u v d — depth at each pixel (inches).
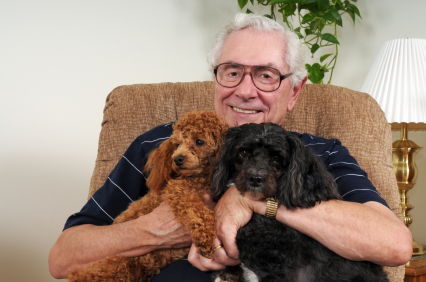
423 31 152.9
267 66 80.0
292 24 164.9
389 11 159.9
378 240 55.4
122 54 140.2
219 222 60.1
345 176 70.9
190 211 59.1
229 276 64.4
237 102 82.1
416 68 112.7
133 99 101.7
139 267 66.8
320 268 58.3
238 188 61.5
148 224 63.8
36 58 126.5
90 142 136.0
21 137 124.2
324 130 101.9
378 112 103.0
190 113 69.9
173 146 68.2
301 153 61.9
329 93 105.1
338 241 56.4
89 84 135.1
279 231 59.6
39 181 127.0
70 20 131.4
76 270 62.6
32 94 126.0
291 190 59.2
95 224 73.3
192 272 65.8
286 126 102.8
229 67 82.5
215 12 156.8
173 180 66.3
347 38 167.0
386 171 94.3
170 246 65.5
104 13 136.7
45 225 127.7
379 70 119.2
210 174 67.2
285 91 84.8
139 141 80.5
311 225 57.4
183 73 151.6
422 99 110.2
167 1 147.3
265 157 62.8
